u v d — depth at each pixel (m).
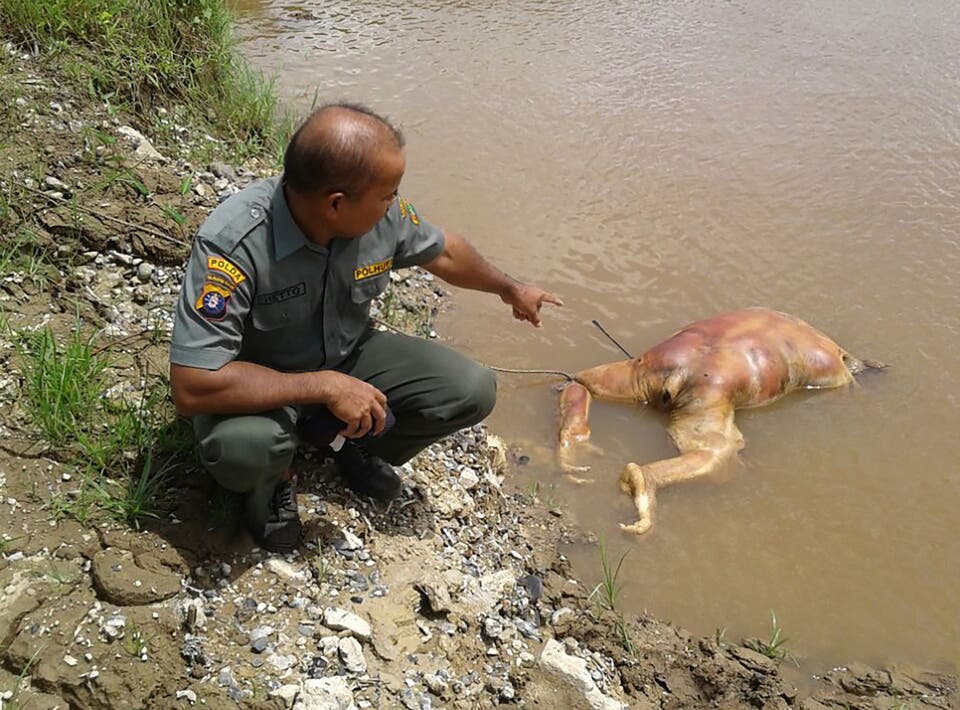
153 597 3.32
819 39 10.00
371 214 3.26
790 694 3.82
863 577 4.48
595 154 7.80
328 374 3.36
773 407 5.45
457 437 4.78
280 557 3.63
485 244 6.67
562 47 9.66
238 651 3.28
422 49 9.47
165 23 6.69
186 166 5.93
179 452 3.81
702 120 8.35
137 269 4.91
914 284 6.41
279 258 3.33
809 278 6.45
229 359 3.26
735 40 9.94
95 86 6.00
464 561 4.04
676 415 5.27
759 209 7.16
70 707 3.04
